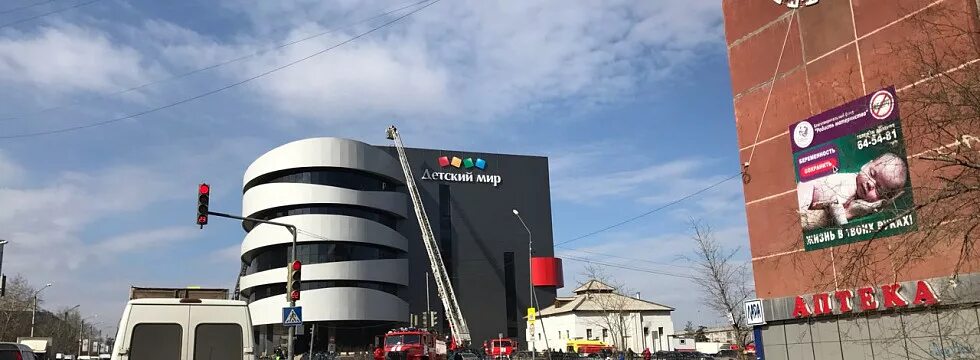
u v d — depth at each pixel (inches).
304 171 3176.7
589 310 3088.1
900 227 684.1
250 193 3186.5
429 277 3491.6
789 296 829.8
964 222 420.8
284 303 2972.4
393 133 3585.1
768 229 871.1
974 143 437.4
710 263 1872.5
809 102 829.2
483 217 3725.4
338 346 3164.4
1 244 1376.7
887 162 715.4
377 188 3378.4
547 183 3922.2
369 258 3142.2
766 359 865.5
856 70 773.9
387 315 3090.6
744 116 922.1
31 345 2455.7
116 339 428.1
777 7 887.7
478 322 3548.2
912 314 689.6
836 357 772.0
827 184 790.5
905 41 670.5
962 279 642.8
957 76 459.8
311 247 3043.8
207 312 447.5
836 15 805.2
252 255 3235.7
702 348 3024.1
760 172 890.7
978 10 625.9
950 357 649.6
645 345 3048.7
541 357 2300.7
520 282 3693.4
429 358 1627.7
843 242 761.0
